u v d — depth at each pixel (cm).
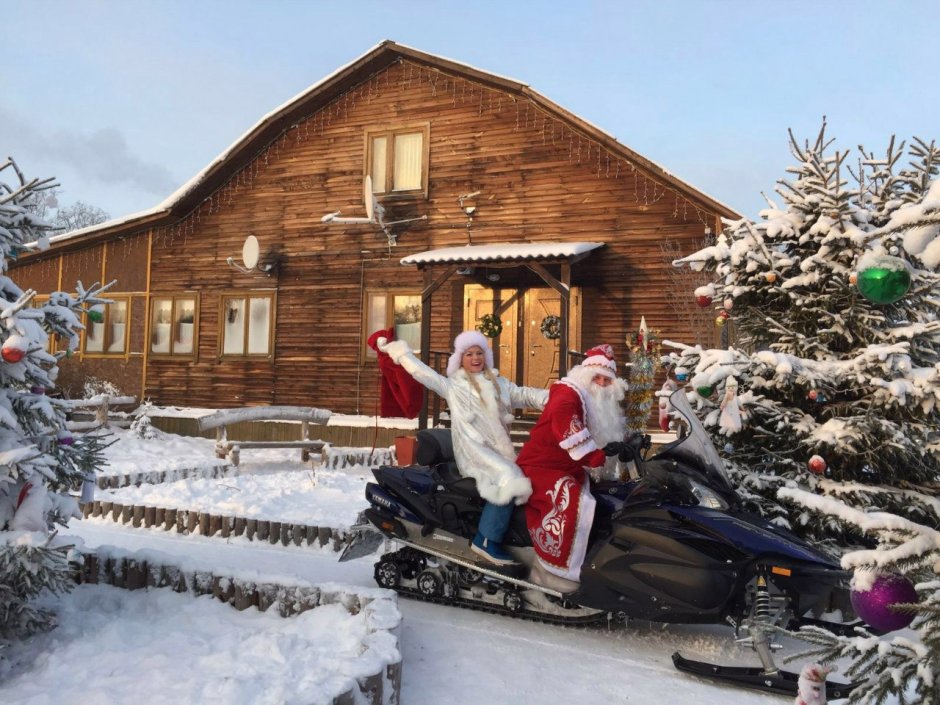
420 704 372
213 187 1781
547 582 494
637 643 480
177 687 338
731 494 467
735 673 410
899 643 228
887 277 238
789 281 611
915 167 537
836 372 565
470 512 545
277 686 329
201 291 1800
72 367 1905
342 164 1677
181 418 1725
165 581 498
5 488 409
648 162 1352
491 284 1512
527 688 399
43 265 1961
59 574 399
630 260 1402
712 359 595
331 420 1571
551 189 1473
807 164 622
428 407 1495
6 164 423
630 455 468
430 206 1580
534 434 521
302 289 1695
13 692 345
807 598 409
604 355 524
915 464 589
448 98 1578
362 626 405
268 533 767
